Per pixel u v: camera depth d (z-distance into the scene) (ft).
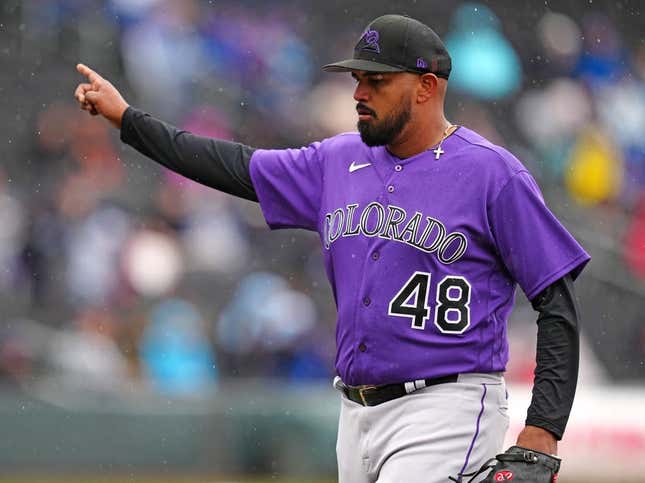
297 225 46.03
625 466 109.50
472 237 41.45
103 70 148.66
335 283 43.93
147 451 104.06
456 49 162.71
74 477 102.42
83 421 102.94
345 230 43.09
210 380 123.44
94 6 149.59
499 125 160.97
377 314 41.91
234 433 105.91
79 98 46.96
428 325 41.50
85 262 126.72
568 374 40.83
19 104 142.51
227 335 128.06
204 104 150.41
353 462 44.16
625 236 155.43
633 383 138.82
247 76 153.79
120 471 103.35
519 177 41.45
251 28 157.48
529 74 167.12
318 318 133.69
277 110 153.99
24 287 124.36
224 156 46.19
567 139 163.02
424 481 41.19
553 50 169.99
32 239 126.72
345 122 155.02
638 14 179.83
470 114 158.92
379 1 166.30
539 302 41.45
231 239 137.08
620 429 109.70
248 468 105.91
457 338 41.39
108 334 121.80
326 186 44.42
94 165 138.31
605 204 161.68
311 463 106.52
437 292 41.52
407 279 41.70
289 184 45.44
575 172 160.66
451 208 41.55
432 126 42.57
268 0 161.89
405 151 42.80
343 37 163.02
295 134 153.48
